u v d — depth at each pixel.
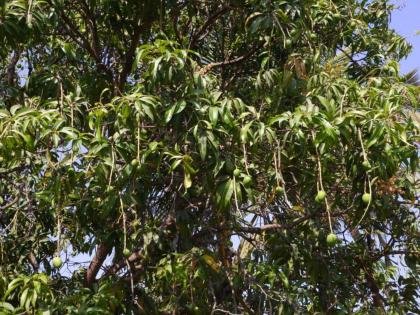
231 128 4.02
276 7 4.71
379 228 5.98
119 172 3.98
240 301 4.93
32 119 3.78
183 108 3.93
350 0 5.86
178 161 3.88
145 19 5.42
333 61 5.45
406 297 6.12
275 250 5.27
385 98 4.15
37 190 4.81
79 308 3.93
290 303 4.78
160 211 4.84
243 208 5.18
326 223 5.49
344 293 5.50
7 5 4.35
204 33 6.00
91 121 3.99
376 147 3.96
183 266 4.48
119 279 4.69
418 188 5.54
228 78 5.73
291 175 4.88
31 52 5.61
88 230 4.81
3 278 4.12
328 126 3.66
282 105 4.71
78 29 6.04
